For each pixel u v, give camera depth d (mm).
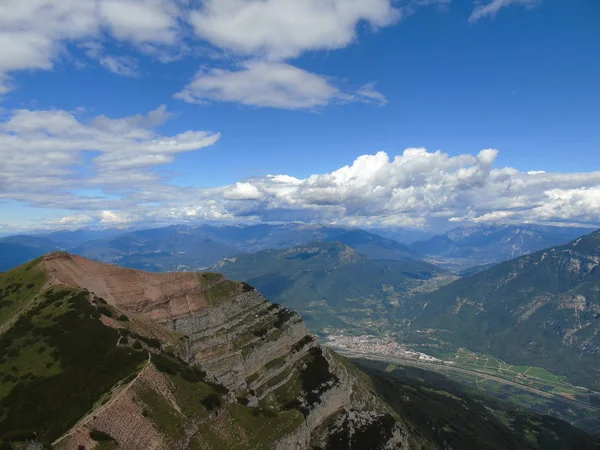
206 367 142875
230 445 96188
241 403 120438
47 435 82000
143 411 87438
